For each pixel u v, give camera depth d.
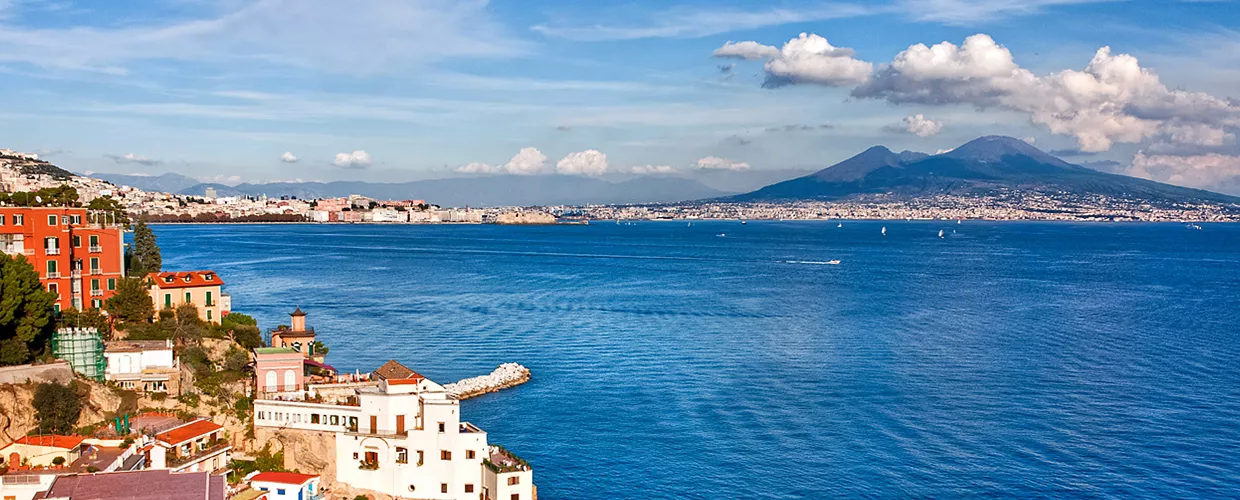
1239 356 187.00
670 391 153.50
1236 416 140.25
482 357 180.88
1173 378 165.50
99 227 136.88
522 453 120.88
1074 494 108.81
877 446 125.06
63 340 107.62
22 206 135.38
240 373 117.81
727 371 169.38
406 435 98.69
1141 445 126.19
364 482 99.38
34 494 77.81
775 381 161.38
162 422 98.62
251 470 98.31
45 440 89.69
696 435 129.25
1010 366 175.12
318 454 100.44
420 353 184.25
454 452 98.19
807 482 111.88
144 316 132.88
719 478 113.25
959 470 116.00
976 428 133.12
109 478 81.00
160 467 90.12
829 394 152.25
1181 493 109.31
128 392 106.44
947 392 153.88
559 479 112.38
